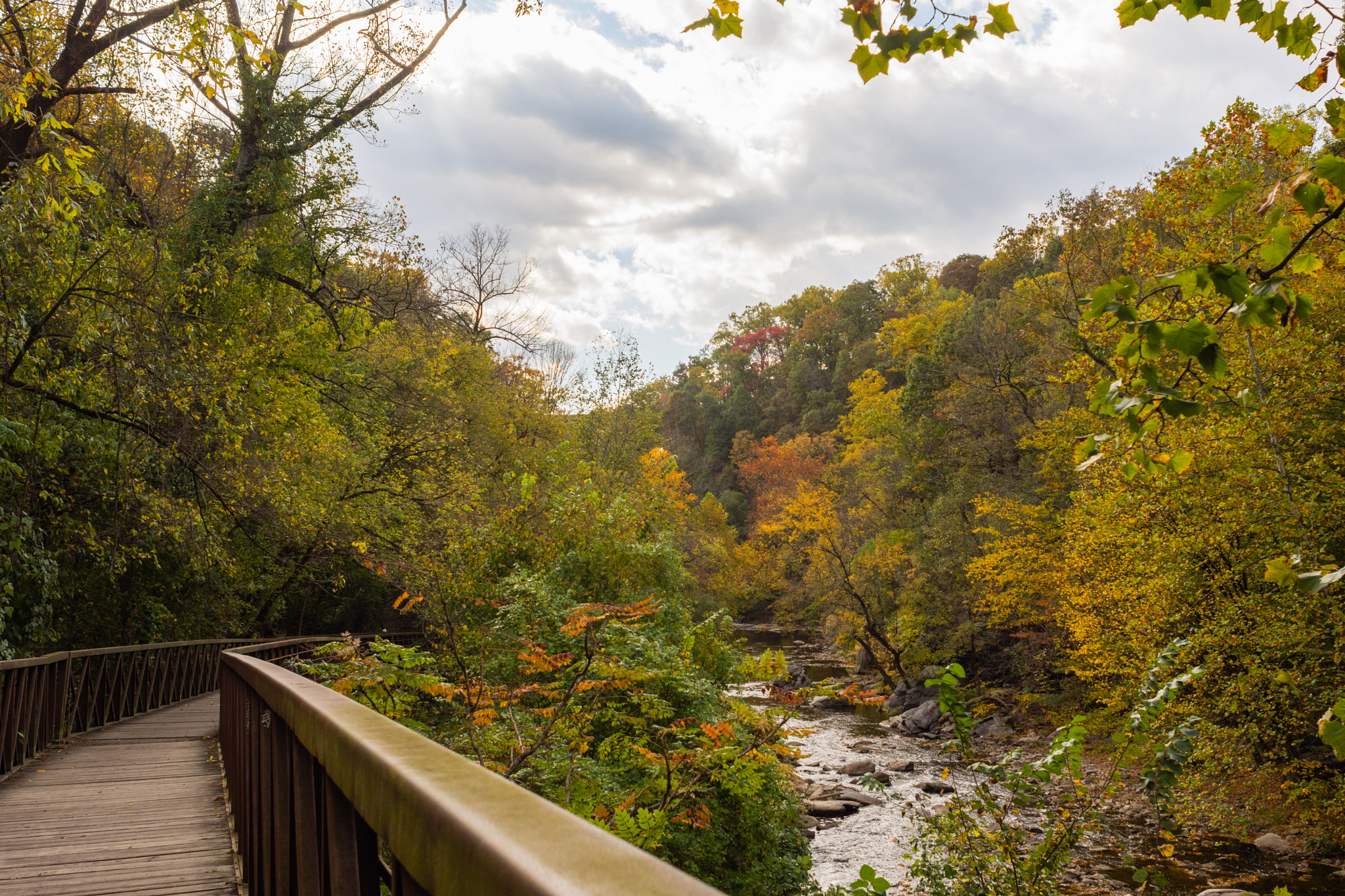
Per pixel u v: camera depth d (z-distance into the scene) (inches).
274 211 641.6
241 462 506.3
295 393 660.1
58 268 345.4
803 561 1366.9
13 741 280.7
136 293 388.2
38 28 432.5
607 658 225.0
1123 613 552.1
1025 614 856.9
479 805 24.8
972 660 1042.1
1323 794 429.4
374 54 683.4
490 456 1007.6
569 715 202.4
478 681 196.2
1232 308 96.0
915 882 377.1
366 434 786.8
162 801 238.4
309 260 673.0
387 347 910.4
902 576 1110.4
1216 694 444.1
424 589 327.3
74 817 217.5
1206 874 409.1
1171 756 195.3
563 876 15.8
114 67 507.2
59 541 451.2
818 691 202.5
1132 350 103.7
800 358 3435.0
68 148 304.0
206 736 384.2
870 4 99.1
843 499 1539.1
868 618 1069.1
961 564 1010.1
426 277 916.6
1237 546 470.0
